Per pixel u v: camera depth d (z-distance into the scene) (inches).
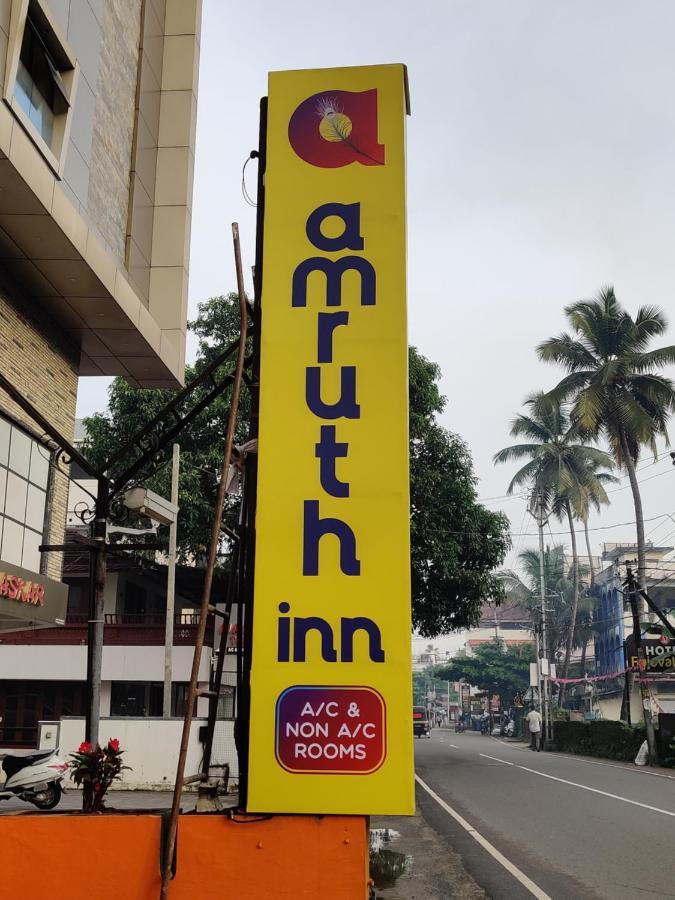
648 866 375.6
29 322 579.2
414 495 1084.5
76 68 570.6
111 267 584.1
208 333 1204.5
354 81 257.8
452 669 2876.5
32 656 1127.0
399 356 238.8
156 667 1115.3
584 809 571.8
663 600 2309.3
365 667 222.4
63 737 651.5
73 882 211.9
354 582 226.8
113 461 371.9
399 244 245.9
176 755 645.3
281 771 217.6
